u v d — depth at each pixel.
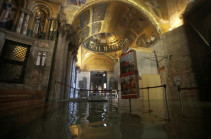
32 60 7.75
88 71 31.67
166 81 10.95
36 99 5.96
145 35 16.62
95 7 16.05
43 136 1.02
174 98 10.16
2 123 1.45
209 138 0.89
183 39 10.48
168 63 11.02
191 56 9.62
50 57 8.35
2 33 6.75
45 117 1.97
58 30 10.32
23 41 7.60
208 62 8.00
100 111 2.93
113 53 30.31
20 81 7.02
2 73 6.50
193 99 8.93
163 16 13.82
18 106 3.05
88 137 1.00
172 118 1.80
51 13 10.22
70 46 14.44
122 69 6.20
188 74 9.64
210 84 7.83
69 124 1.51
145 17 15.02
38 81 7.63
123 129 1.25
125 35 22.59
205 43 8.23
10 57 6.93
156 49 12.62
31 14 9.27
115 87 30.52
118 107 4.06
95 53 30.47
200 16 8.85
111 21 21.28
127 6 16.08
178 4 11.83
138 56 10.65
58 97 9.34
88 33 21.73
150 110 2.92
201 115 1.98
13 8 8.27
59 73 9.86
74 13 13.30
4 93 4.16
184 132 1.08
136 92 5.25
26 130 1.20
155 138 0.94
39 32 9.69
